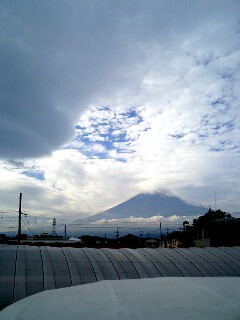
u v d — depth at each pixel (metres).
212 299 9.13
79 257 17.89
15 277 14.87
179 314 8.05
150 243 71.81
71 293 11.09
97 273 16.50
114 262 17.94
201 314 8.03
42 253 17.66
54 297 10.77
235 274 18.23
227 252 21.25
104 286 11.41
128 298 9.48
